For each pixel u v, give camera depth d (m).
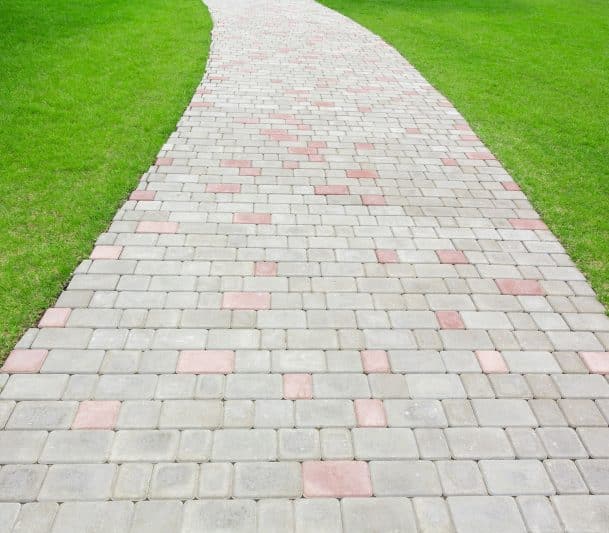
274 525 2.62
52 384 3.27
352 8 15.48
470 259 4.61
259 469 2.87
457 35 12.60
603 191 5.81
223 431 3.05
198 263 4.37
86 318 3.76
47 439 2.96
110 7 13.09
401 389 3.37
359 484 2.83
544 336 3.84
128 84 8.26
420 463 2.95
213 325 3.76
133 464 2.86
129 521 2.61
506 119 7.73
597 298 4.23
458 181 5.91
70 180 5.45
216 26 12.43
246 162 6.07
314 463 2.91
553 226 5.14
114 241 4.58
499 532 2.65
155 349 3.55
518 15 15.13
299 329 3.77
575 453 3.04
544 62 10.75
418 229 5.00
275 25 12.91
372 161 6.27
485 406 3.29
